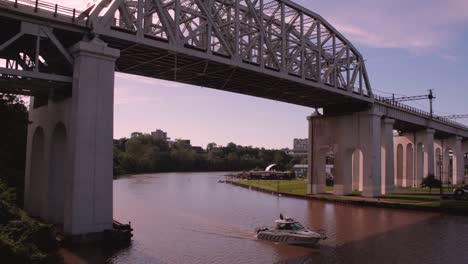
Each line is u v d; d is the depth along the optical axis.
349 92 62.34
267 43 48.66
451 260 29.39
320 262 28.83
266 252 31.55
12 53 35.88
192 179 134.00
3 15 28.83
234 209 56.16
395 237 36.94
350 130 68.25
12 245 21.94
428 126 89.12
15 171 47.06
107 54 32.03
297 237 33.81
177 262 28.56
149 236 36.94
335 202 63.31
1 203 27.69
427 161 89.31
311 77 56.47
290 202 65.12
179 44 38.22
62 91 34.03
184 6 41.06
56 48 32.28
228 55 43.56
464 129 110.69
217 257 30.05
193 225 43.03
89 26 32.22
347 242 34.94
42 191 37.78
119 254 29.30
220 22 44.34
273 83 53.31
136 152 195.50
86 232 30.33
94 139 31.11
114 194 76.62
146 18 38.62
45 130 37.03
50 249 27.61
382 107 69.75
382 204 57.72
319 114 72.69
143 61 41.88
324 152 72.81
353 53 65.00
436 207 53.22
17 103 50.66
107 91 32.06
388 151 71.75
